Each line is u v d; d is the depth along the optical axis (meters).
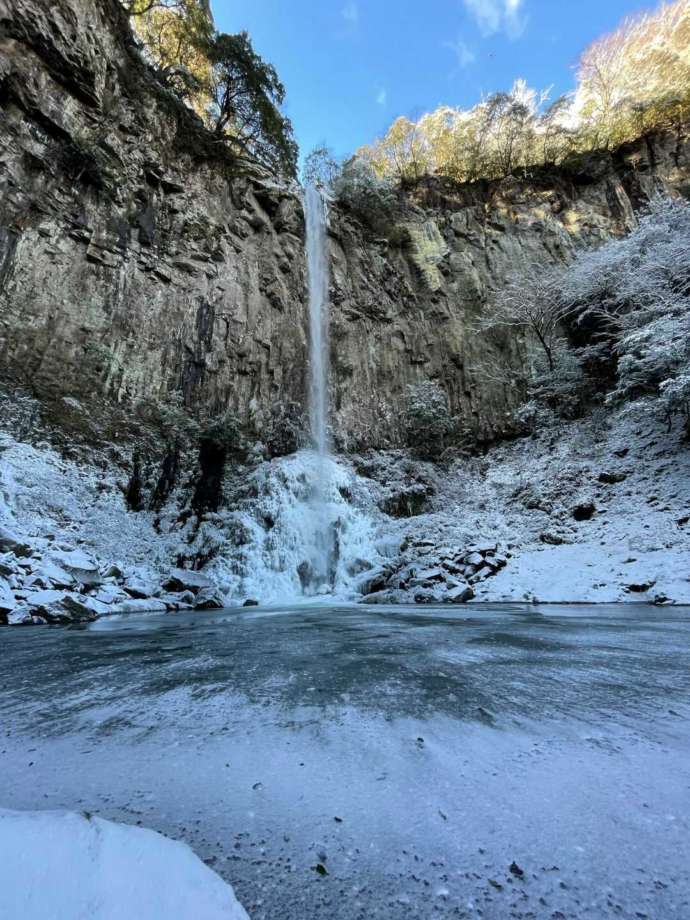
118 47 16.70
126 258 15.30
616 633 4.49
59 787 1.42
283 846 1.12
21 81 13.34
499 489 16.69
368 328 21.34
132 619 6.88
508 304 21.31
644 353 13.69
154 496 13.31
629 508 12.58
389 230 23.91
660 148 25.73
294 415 17.58
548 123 27.06
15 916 0.73
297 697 2.34
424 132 28.66
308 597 11.66
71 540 10.34
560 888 0.96
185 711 2.15
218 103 21.50
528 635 4.41
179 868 0.93
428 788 1.39
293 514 13.57
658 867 1.02
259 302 18.62
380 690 2.44
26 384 12.23
